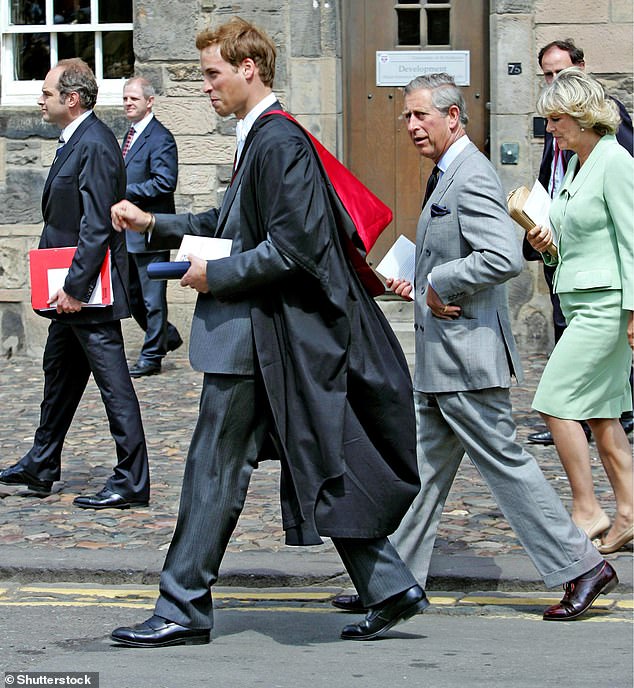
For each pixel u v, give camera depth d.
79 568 12.32
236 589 12.13
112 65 24.73
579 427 12.28
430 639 10.54
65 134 14.36
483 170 10.72
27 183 23.98
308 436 9.73
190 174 23.84
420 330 11.09
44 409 14.84
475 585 12.02
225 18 23.59
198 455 10.08
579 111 11.59
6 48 24.72
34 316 24.27
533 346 23.62
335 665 9.72
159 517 14.09
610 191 11.69
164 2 23.58
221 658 9.93
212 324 9.98
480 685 9.20
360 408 9.98
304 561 12.50
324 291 9.62
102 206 13.98
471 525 13.63
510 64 23.28
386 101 24.25
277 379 9.83
